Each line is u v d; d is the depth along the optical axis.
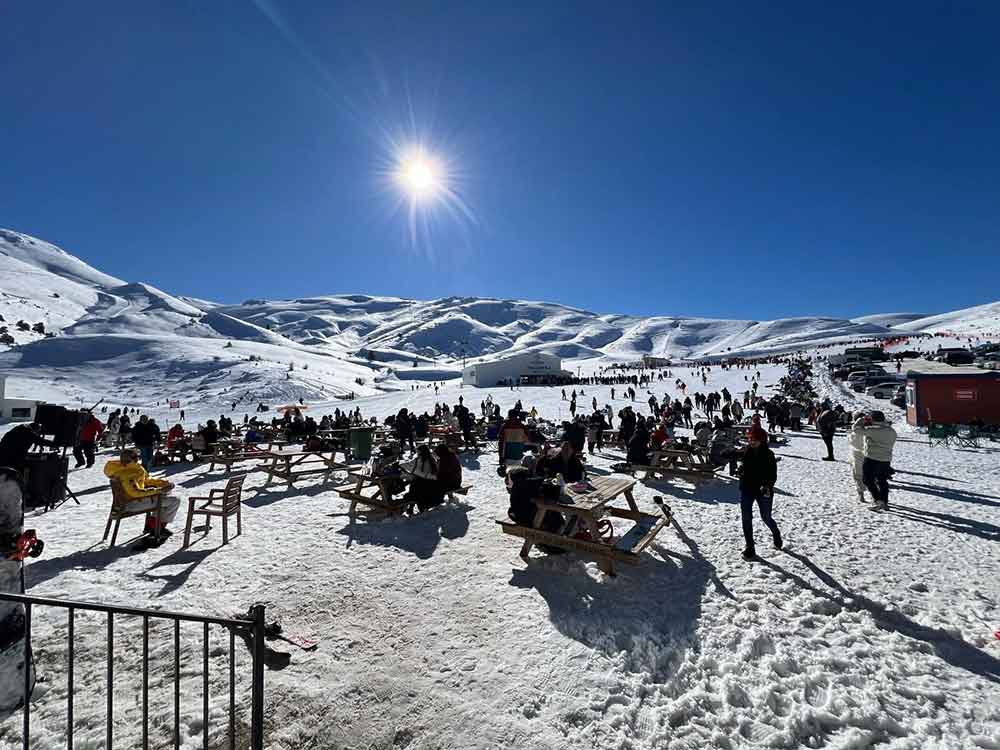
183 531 6.93
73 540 6.49
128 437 17.70
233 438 18.17
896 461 12.80
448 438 16.75
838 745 2.91
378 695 3.36
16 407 43.44
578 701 3.28
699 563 5.56
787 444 17.47
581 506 5.43
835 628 4.16
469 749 2.91
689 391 47.28
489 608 4.55
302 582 5.14
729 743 2.93
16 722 3.11
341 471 11.74
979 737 2.90
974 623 4.21
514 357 82.94
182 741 2.95
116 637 4.06
